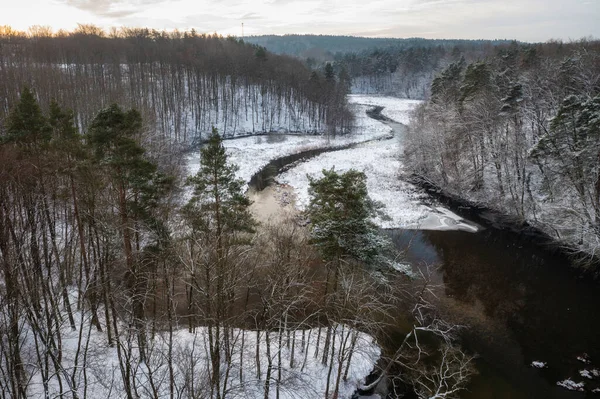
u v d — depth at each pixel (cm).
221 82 9275
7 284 1432
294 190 4919
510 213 4172
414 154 5666
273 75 10144
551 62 5194
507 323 2594
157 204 2167
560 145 3366
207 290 1461
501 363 2228
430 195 5044
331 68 10900
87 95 6269
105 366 1628
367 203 2025
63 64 9512
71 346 1944
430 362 2211
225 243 1944
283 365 2000
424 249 3603
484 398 1981
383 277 1984
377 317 2486
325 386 1928
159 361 1576
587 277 3212
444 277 3134
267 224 3241
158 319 1923
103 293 1802
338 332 2177
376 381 1897
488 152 4616
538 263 3431
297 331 2345
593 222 3166
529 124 4453
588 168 3172
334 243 1873
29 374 1697
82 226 2188
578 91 4166
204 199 2278
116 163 1920
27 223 1698
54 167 2106
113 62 8619
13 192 1852
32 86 6097
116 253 1947
